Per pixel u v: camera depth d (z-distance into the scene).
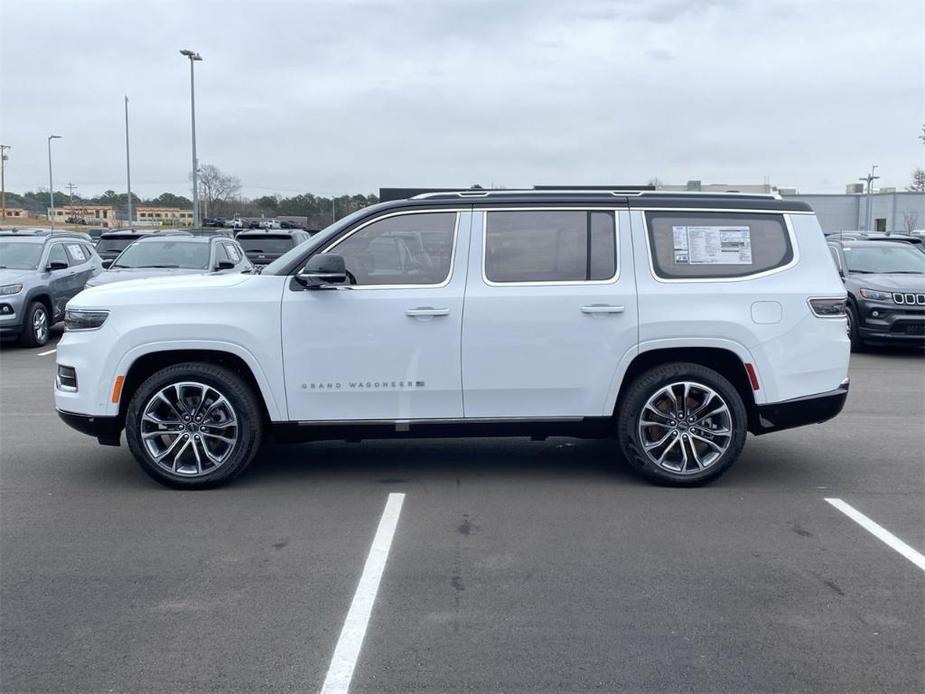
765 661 3.88
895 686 3.68
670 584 4.69
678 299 6.24
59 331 16.47
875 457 7.39
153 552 5.16
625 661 3.87
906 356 13.84
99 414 6.25
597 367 6.25
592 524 5.64
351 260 6.28
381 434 6.33
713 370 6.41
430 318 6.17
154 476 6.32
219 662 3.87
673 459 6.47
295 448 7.67
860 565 4.98
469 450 7.59
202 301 6.20
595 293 6.22
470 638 4.08
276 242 19.94
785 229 6.43
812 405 6.36
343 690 3.64
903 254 14.71
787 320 6.28
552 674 3.76
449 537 5.40
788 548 5.23
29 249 15.00
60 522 5.69
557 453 7.50
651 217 6.35
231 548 5.22
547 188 7.54
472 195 6.34
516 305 6.19
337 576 4.80
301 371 6.20
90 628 4.19
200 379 6.20
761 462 7.21
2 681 3.71
